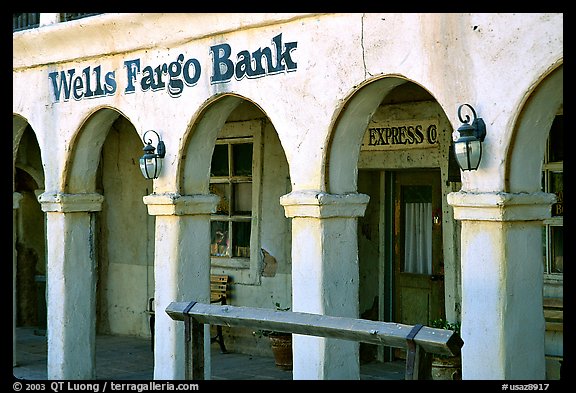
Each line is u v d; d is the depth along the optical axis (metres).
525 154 6.29
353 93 7.28
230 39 8.29
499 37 6.18
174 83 8.84
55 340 10.21
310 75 7.59
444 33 6.54
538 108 6.15
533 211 6.34
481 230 6.34
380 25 7.00
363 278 10.53
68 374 10.12
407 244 10.45
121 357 11.86
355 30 7.21
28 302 15.05
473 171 6.36
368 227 10.59
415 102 9.73
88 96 9.81
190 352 6.46
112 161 13.64
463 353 6.45
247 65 8.15
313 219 7.59
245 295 11.70
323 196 7.45
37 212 14.99
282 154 11.32
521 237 6.33
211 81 8.48
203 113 8.65
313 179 7.61
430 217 10.18
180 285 8.81
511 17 6.09
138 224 13.34
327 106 7.46
